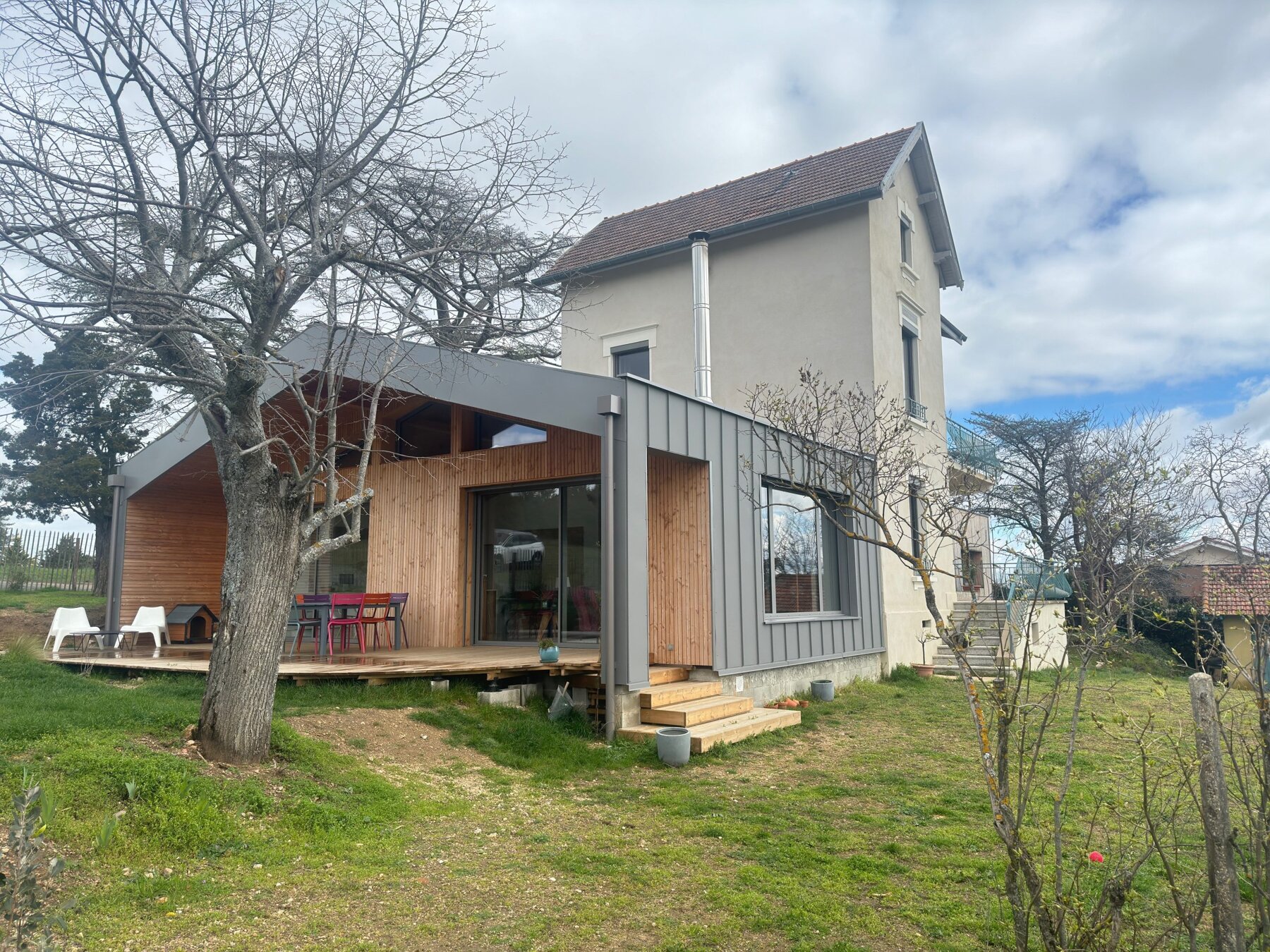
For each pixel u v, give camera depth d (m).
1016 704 3.34
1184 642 14.41
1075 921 3.21
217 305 6.55
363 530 14.18
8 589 19.25
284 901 4.31
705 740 8.20
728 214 16.53
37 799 2.87
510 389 9.62
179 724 6.55
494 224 8.13
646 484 9.05
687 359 16.19
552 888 4.66
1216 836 2.99
